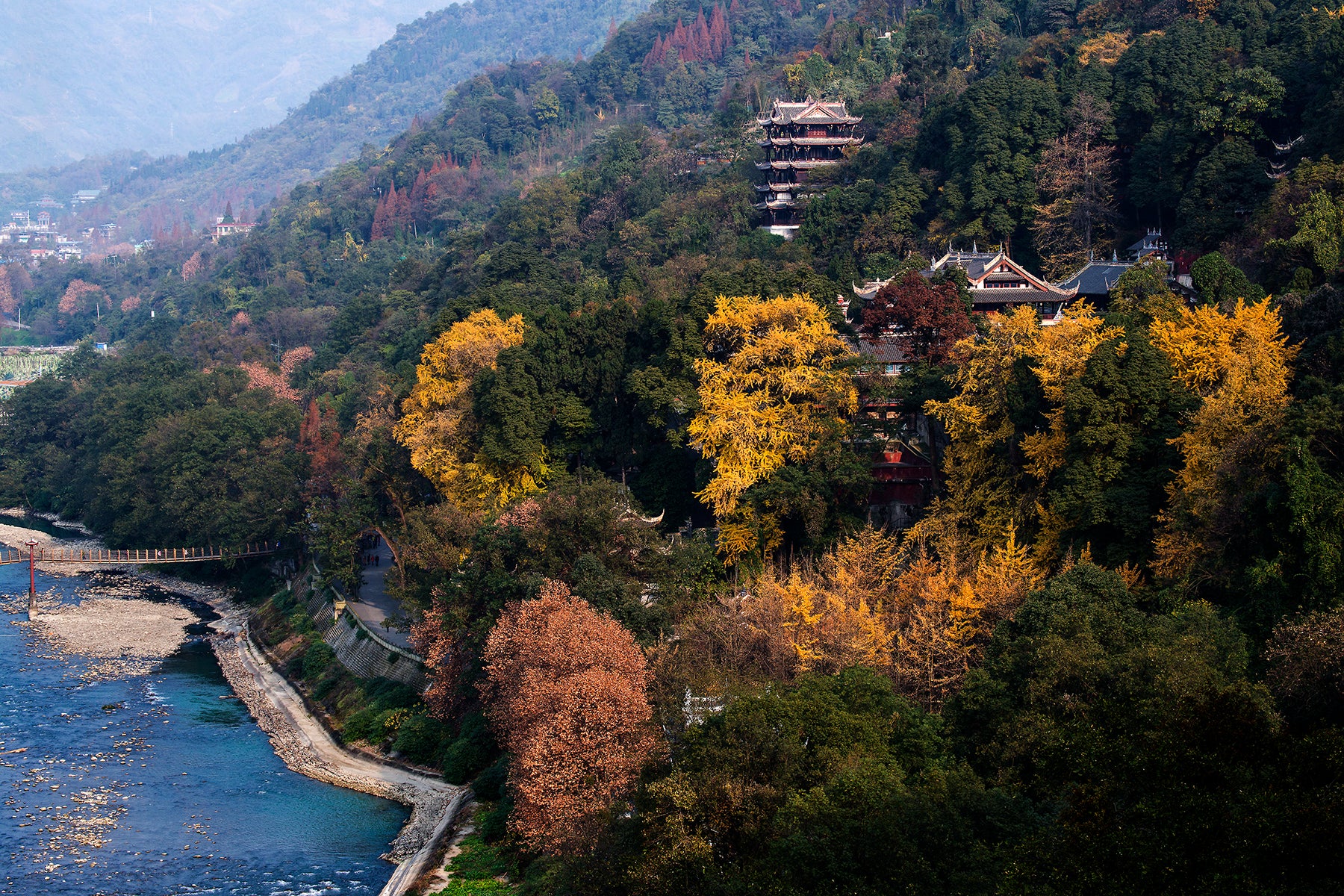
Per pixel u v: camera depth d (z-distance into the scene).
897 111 195.50
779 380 94.75
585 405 108.81
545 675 66.75
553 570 84.44
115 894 70.12
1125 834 37.22
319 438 144.62
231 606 145.25
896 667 69.19
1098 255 137.88
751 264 116.56
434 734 89.75
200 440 155.75
